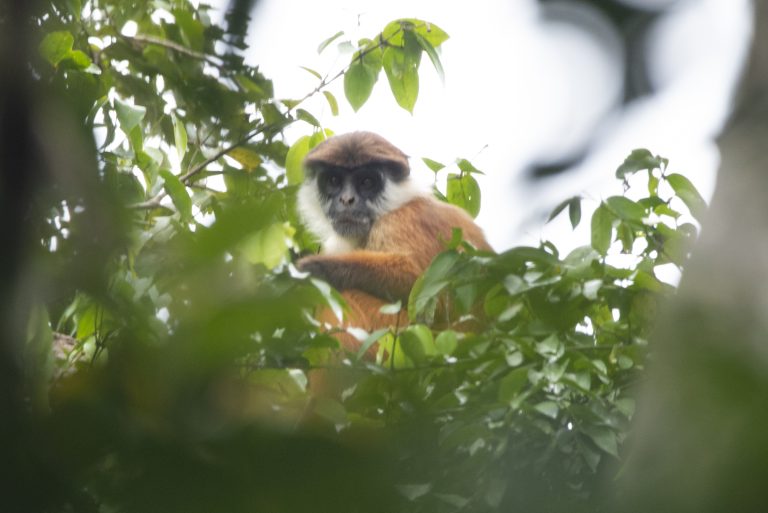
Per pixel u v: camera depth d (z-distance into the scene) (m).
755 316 2.47
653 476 2.47
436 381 10.63
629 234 12.22
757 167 2.75
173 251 2.67
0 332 2.34
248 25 3.94
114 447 2.52
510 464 9.16
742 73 2.88
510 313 11.05
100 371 2.60
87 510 2.48
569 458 9.70
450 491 8.66
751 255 2.64
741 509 2.21
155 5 14.06
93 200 2.49
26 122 2.40
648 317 11.12
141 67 12.52
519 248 11.05
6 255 2.36
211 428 2.56
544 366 10.32
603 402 10.37
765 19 2.87
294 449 2.53
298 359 9.69
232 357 2.61
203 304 2.60
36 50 2.51
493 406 9.69
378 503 2.50
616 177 11.91
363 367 10.45
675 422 2.41
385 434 2.70
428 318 12.53
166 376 2.59
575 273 11.15
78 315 9.41
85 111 2.67
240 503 2.48
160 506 2.48
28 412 2.45
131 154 12.13
